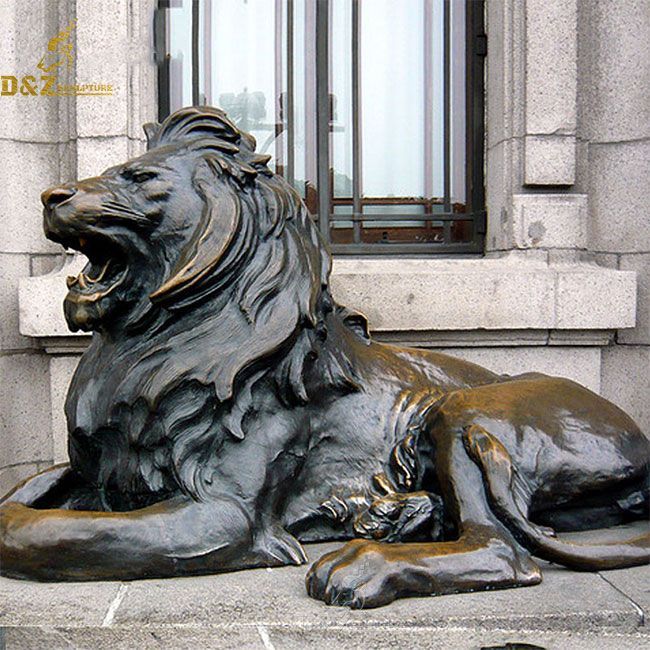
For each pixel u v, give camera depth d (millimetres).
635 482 2676
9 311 3564
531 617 2123
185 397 2414
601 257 3807
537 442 2527
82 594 2221
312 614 2115
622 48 3752
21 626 2062
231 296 2479
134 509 2520
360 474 2602
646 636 2111
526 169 3637
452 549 2305
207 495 2379
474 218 3965
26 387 3594
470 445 2459
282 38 3986
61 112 3676
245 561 2377
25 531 2301
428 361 2902
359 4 3994
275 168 4012
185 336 2447
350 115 4027
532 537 2367
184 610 2137
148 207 2443
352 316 2861
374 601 2160
